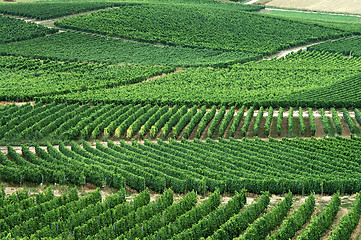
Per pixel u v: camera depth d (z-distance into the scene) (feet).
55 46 504.02
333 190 170.50
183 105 301.63
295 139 236.02
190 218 140.36
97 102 304.91
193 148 218.38
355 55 481.87
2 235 128.67
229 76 405.39
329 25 589.32
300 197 169.99
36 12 605.31
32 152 210.38
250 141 233.55
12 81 366.02
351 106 295.07
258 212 147.23
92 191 160.76
